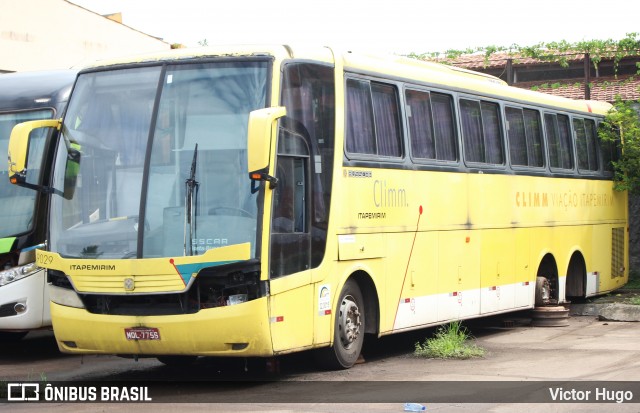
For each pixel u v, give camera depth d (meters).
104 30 32.16
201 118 10.77
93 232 10.84
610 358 13.12
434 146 14.55
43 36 29.34
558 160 19.27
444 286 14.62
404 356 13.92
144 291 10.38
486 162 16.19
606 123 21.69
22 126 11.13
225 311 10.22
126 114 11.08
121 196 10.80
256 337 10.30
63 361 14.31
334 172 11.84
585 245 20.12
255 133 9.99
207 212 10.48
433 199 14.33
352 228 12.20
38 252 11.27
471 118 15.86
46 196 14.19
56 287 11.07
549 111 19.02
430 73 14.77
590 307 19.84
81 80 11.50
